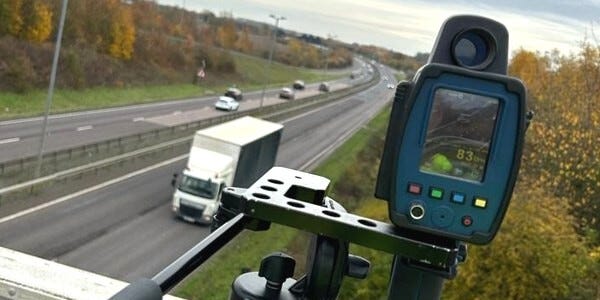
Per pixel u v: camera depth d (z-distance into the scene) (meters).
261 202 1.53
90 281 2.43
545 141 15.55
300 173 1.93
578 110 16.41
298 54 91.00
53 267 2.46
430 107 1.57
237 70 75.50
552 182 15.11
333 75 88.50
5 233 19.03
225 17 84.00
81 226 21.12
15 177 23.14
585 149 15.34
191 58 67.94
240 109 53.16
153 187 27.23
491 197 1.56
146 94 52.72
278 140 32.44
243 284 1.64
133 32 57.38
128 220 22.75
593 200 15.27
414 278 1.64
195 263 1.43
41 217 20.94
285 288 1.67
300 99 61.00
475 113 1.56
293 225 1.54
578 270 12.59
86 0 52.50
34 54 44.62
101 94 48.03
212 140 25.62
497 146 1.56
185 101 53.62
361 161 36.59
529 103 1.61
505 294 12.43
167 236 22.16
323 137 45.81
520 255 12.46
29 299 2.33
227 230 1.50
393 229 1.61
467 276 12.58
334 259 1.60
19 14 45.16
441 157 1.57
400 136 1.58
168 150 34.16
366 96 63.53
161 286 1.32
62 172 24.77
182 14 75.25
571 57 18.67
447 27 1.59
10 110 36.84
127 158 29.55
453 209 1.57
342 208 1.82
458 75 1.56
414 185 1.57
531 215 12.81
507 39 1.58
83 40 52.03
